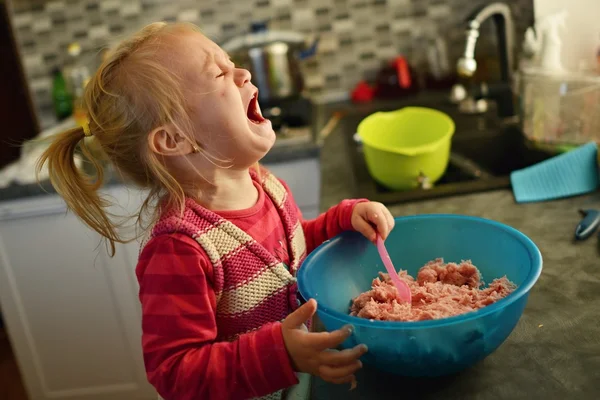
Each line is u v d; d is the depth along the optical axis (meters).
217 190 0.87
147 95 0.80
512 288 0.82
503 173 1.72
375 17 2.42
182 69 0.81
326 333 0.67
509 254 0.86
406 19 2.41
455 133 1.75
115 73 0.83
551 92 1.38
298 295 0.88
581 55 1.43
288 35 2.21
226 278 0.83
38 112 2.62
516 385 0.71
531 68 1.47
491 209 1.22
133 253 1.97
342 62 2.50
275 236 0.92
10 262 2.00
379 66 2.49
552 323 0.82
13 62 2.54
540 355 0.76
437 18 2.39
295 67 2.25
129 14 2.46
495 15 1.70
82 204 0.87
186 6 2.45
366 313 0.80
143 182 0.89
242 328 0.85
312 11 2.44
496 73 2.18
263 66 2.18
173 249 0.78
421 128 1.62
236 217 0.87
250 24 2.42
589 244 1.01
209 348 0.74
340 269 0.91
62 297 2.04
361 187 1.47
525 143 1.51
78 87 2.39
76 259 1.99
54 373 2.13
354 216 0.93
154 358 0.75
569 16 1.41
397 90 2.31
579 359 0.74
